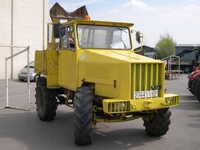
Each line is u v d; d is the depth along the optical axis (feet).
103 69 19.48
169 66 90.12
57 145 19.93
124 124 26.00
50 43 27.55
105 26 22.99
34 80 67.62
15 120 27.84
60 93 27.58
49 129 24.44
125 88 18.07
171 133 23.06
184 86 61.72
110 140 21.12
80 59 21.65
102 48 22.54
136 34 24.18
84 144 19.38
